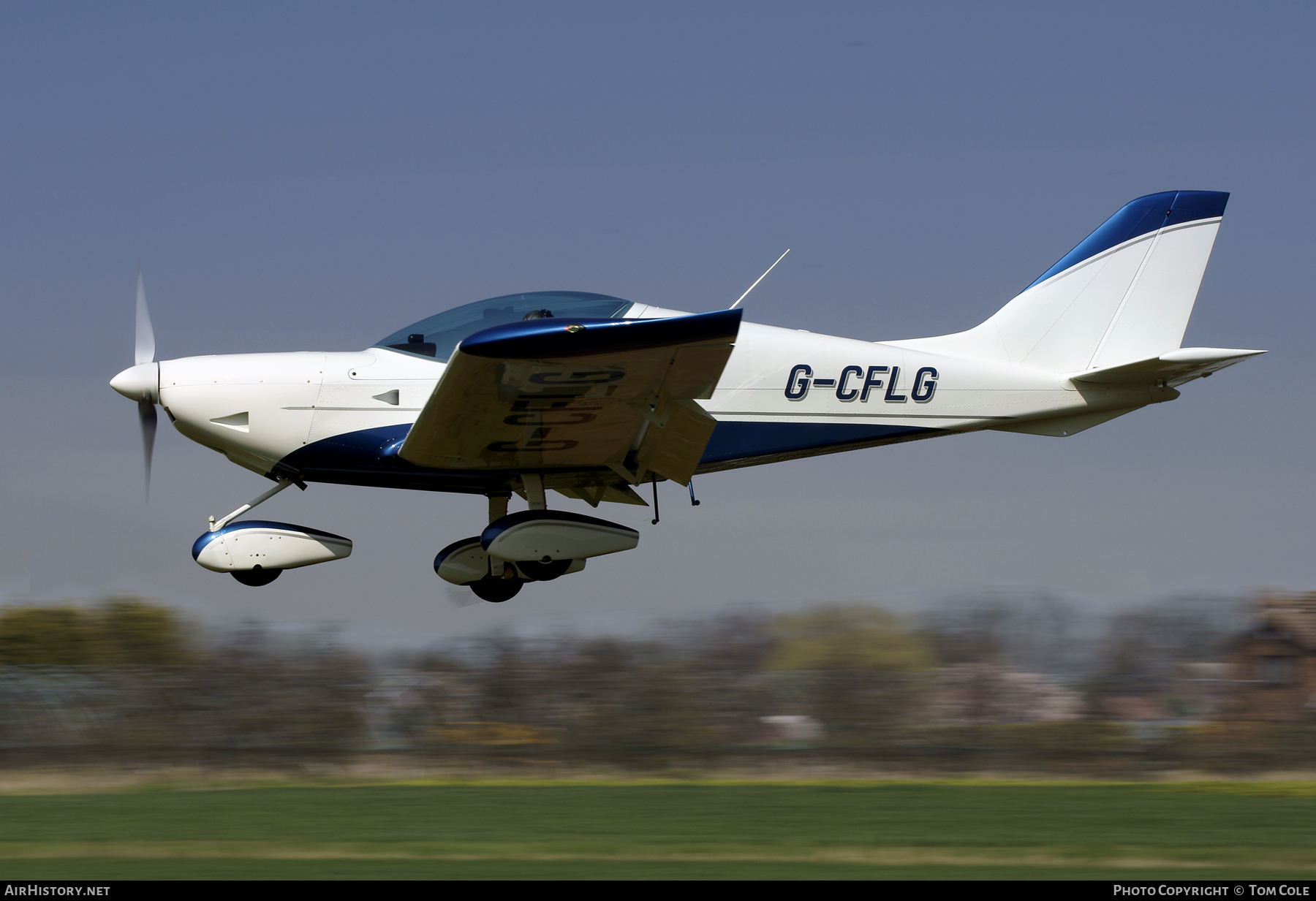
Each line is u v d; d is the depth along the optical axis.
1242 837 19.47
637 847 18.36
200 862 17.16
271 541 27.67
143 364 28.67
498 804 21.62
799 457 31.50
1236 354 31.55
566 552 27.72
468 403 24.91
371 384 28.33
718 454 30.25
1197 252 34.56
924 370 32.16
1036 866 17.44
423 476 28.80
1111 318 34.19
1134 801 22.34
